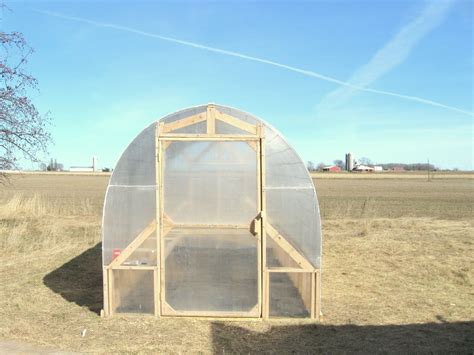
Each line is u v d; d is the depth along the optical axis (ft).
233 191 21.24
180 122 21.33
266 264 20.97
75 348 17.39
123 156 21.44
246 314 20.99
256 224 20.80
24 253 37.40
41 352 16.83
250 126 21.20
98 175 330.13
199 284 21.22
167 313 21.17
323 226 53.26
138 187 21.36
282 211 21.04
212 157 21.33
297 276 21.07
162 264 21.16
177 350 17.43
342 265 33.76
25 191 141.49
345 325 20.70
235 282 21.13
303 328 20.13
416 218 63.21
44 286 27.14
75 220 58.80
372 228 51.47
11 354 16.53
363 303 24.43
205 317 21.03
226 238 21.21
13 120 40.73
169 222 21.30
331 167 457.27
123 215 21.40
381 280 29.45
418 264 33.65
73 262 34.24
